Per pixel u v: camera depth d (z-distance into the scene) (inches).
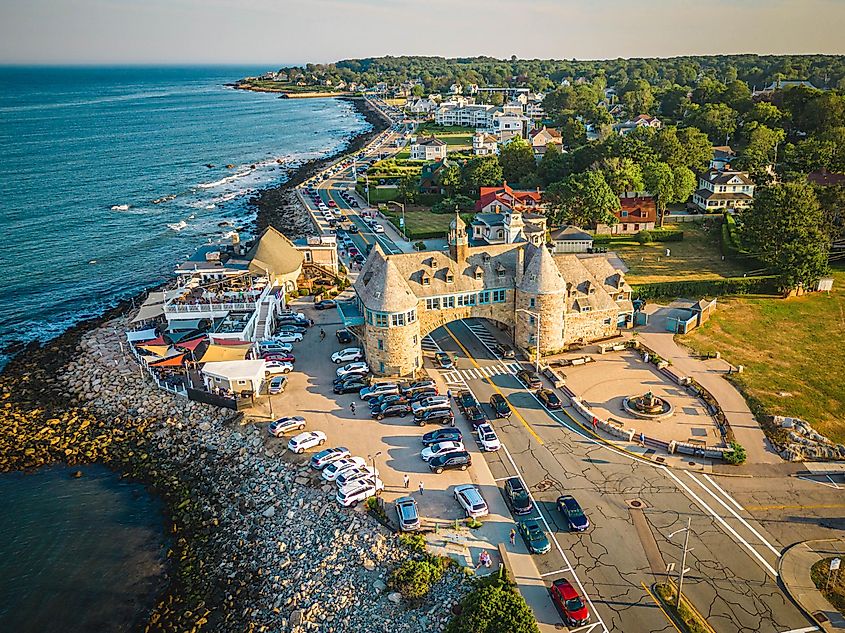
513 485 2345.0
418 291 3272.6
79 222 6973.4
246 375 3021.7
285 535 2260.1
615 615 1828.2
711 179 6392.7
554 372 3253.0
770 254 4303.6
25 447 2974.9
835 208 4601.4
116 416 3154.5
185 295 3900.1
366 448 2655.0
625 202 5959.6
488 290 3398.1
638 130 7785.4
